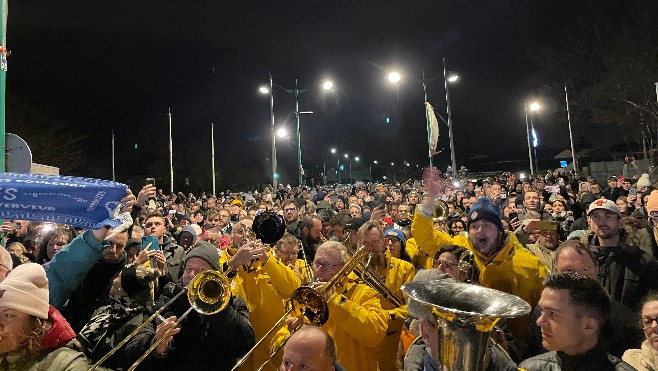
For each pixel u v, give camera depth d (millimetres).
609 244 4570
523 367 2775
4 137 6414
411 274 4922
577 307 2518
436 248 5016
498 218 4250
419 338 3111
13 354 2527
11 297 2498
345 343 3996
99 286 3961
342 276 3846
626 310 3473
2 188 2957
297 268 4992
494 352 2736
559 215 9242
